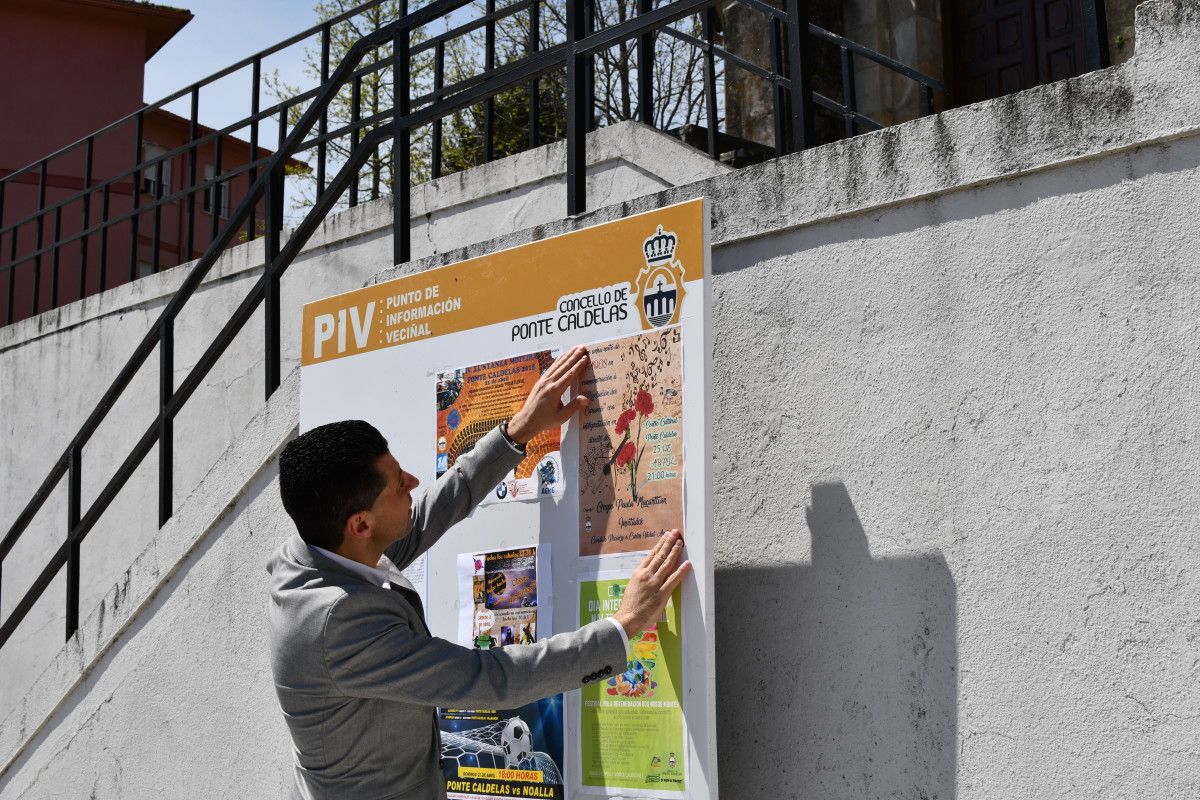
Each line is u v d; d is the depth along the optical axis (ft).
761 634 9.63
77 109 69.62
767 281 9.96
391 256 22.90
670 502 9.40
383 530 8.92
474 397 11.20
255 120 26.53
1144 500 7.64
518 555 10.57
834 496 9.29
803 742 9.23
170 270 27.86
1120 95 7.94
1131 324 7.82
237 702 14.15
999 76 27.27
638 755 9.44
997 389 8.44
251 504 14.43
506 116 39.27
